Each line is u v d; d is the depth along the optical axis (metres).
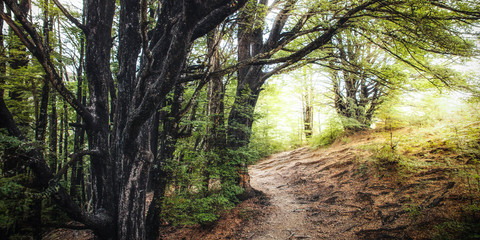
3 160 3.61
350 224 4.94
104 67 4.76
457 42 4.29
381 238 4.12
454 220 3.66
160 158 5.36
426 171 5.48
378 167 6.77
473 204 3.70
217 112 6.83
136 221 4.10
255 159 7.50
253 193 8.12
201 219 5.26
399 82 6.34
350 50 7.48
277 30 7.53
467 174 4.45
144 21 2.65
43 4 5.18
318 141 14.09
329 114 12.15
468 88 4.93
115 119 4.64
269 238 5.13
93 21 4.59
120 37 4.55
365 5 4.07
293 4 5.54
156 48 4.02
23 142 3.31
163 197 5.28
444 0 4.37
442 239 3.37
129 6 4.40
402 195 5.15
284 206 6.95
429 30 4.23
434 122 7.97
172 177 5.39
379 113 7.72
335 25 4.36
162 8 4.34
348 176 7.59
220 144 6.70
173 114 5.46
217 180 6.87
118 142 4.31
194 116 6.50
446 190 4.50
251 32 7.99
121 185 4.08
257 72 8.17
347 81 11.96
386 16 4.47
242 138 7.89
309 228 5.27
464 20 4.27
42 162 3.46
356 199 5.96
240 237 5.36
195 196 5.84
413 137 7.20
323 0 4.70
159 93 3.12
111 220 4.21
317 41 4.35
